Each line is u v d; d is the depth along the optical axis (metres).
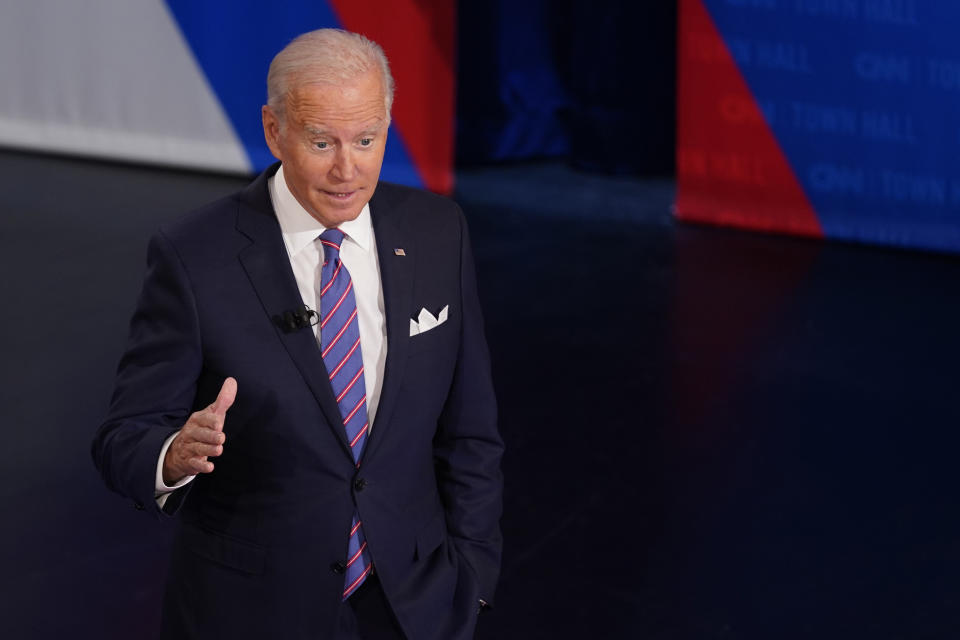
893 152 24.22
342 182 5.73
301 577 6.31
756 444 15.47
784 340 19.20
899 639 11.36
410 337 6.41
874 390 17.16
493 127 32.00
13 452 14.81
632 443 15.50
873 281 22.39
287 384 6.14
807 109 24.88
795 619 11.70
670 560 12.76
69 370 17.48
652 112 30.59
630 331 19.62
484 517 6.96
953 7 22.89
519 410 16.48
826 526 13.47
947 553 12.90
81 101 31.67
